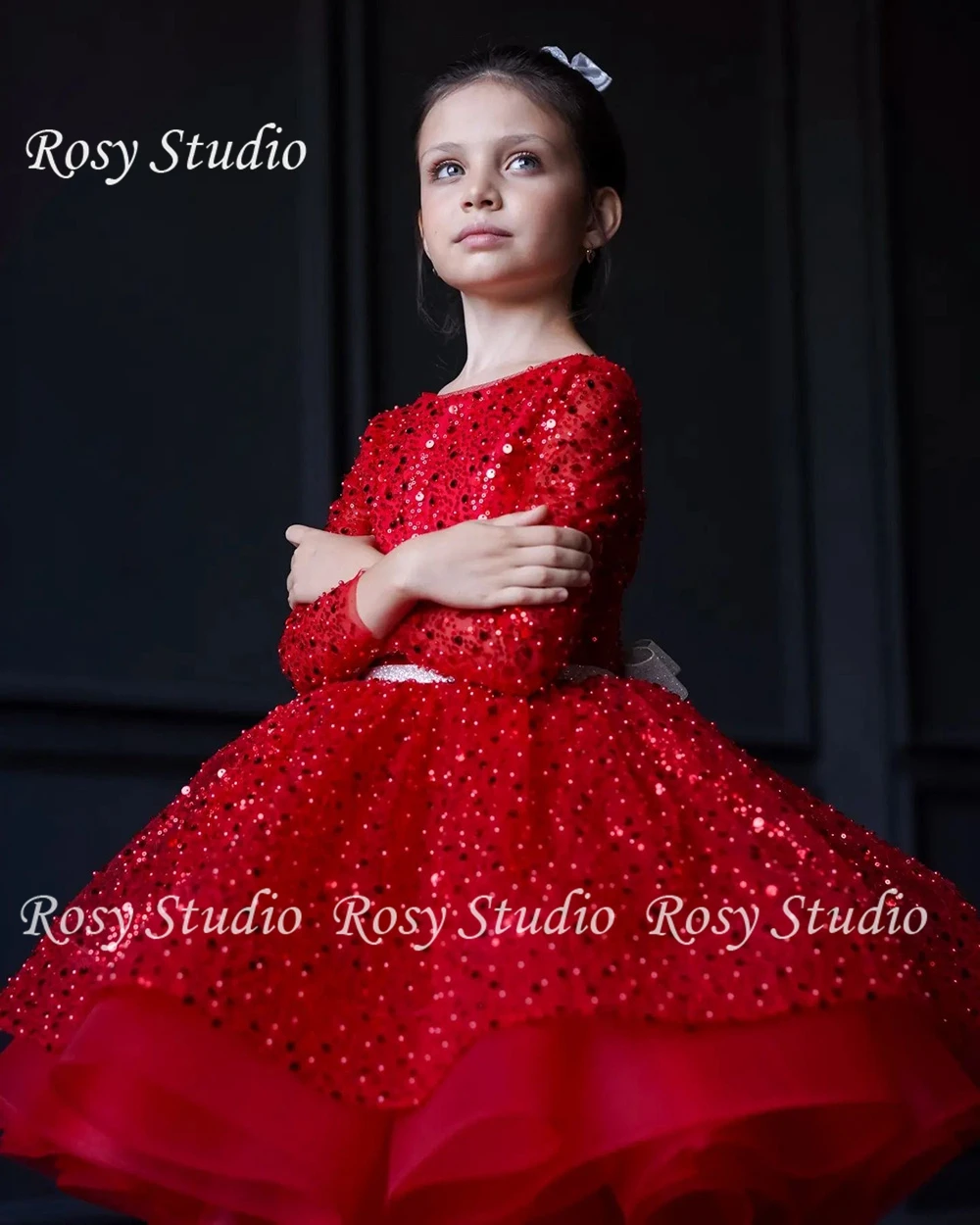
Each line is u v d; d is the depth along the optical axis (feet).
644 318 12.37
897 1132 4.53
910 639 12.46
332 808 5.07
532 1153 4.28
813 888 4.75
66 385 10.15
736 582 12.37
